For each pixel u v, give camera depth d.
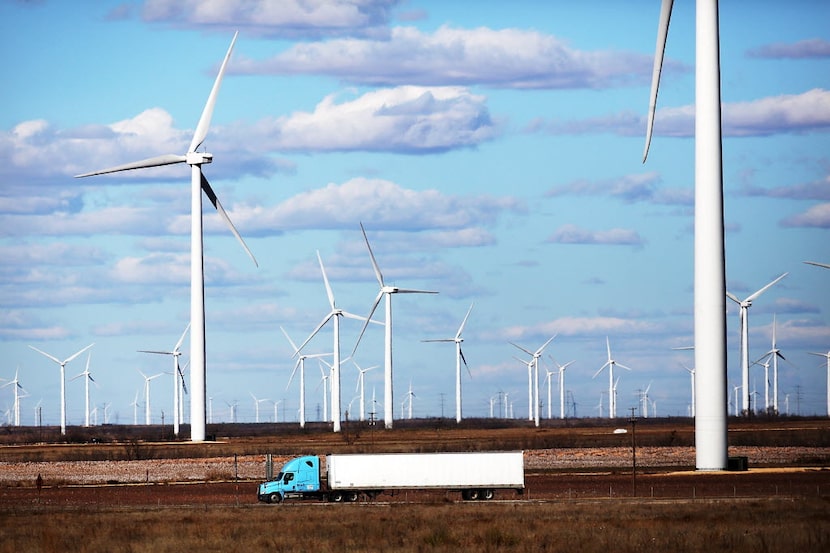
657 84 178.88
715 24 185.25
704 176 184.62
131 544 114.31
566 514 135.00
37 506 163.00
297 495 167.38
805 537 106.56
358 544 110.75
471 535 115.06
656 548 103.62
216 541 115.06
